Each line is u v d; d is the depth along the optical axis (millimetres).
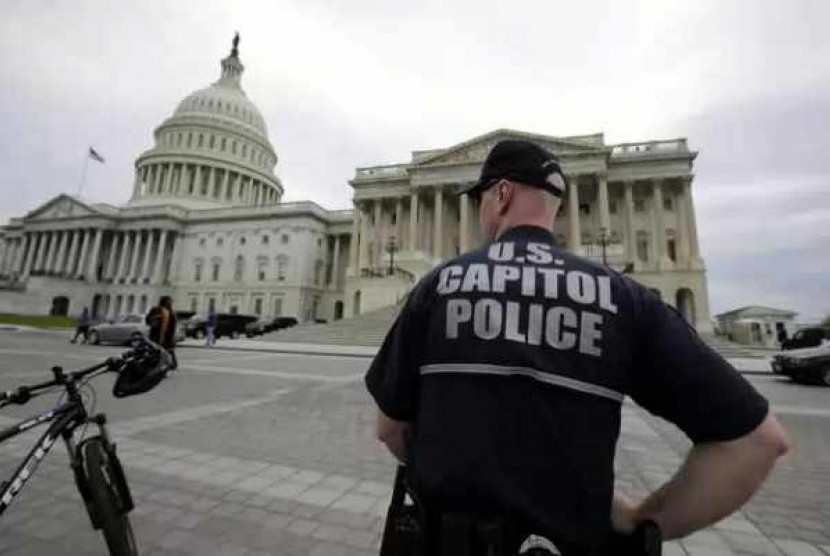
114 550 2797
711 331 37438
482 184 1658
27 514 3760
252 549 3330
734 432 1022
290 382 12453
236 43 94562
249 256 64188
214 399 9508
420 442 1198
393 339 1515
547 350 1136
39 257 71750
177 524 3711
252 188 80500
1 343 22078
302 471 5098
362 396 10328
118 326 24344
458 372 1178
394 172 52406
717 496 1027
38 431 6363
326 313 63531
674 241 42375
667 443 7020
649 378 1161
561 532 978
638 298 1251
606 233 37219
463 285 1313
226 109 83312
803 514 4262
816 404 10625
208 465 5230
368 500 4297
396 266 43750
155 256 67875
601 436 1070
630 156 42531
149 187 74875
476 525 1003
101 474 2883
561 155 42594
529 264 1313
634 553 1094
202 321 34938
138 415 7742
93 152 72438
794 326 55281
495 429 1074
